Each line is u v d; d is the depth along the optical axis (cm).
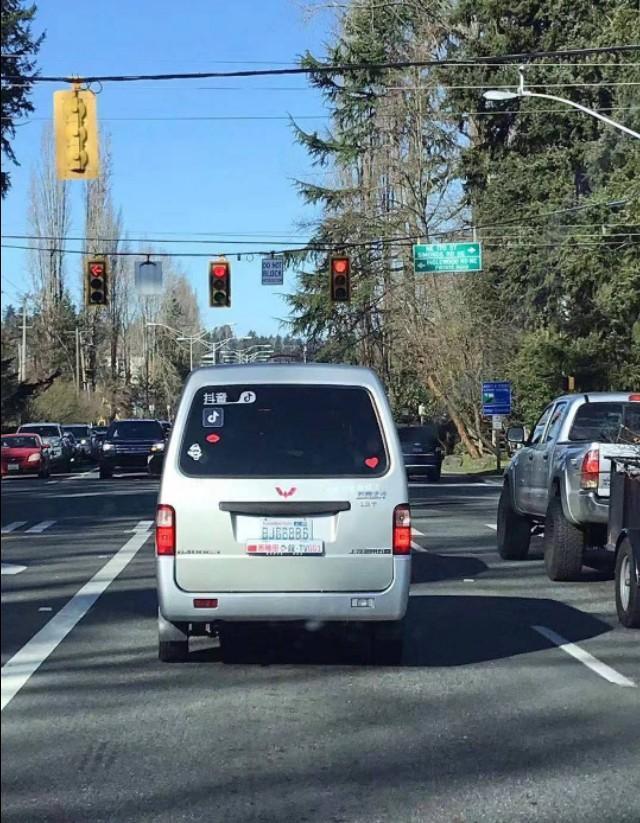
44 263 6994
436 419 5819
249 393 868
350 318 5100
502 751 697
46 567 1548
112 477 4038
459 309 4684
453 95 4428
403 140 4831
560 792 620
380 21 4619
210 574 838
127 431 3947
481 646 1020
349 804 601
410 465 3791
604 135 3806
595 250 3606
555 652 995
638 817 580
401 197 4853
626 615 1098
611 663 950
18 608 1205
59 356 7169
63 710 791
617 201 3484
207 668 923
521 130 4375
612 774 652
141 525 2170
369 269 4862
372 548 845
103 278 2945
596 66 3888
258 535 840
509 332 4753
